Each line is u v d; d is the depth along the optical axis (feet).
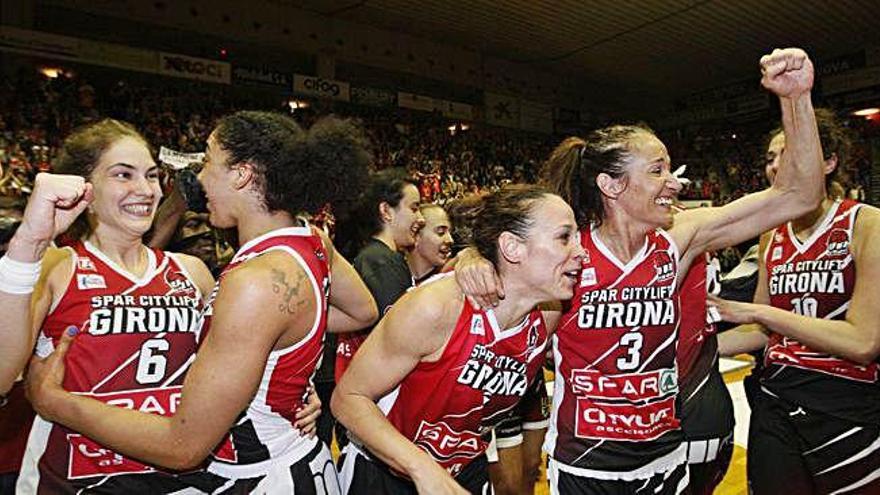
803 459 6.95
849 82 49.90
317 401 5.21
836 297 6.73
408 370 4.92
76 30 38.96
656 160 5.56
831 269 6.75
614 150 5.63
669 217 5.66
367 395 4.97
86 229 5.27
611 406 5.91
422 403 5.13
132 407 4.98
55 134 35.55
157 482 5.02
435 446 5.35
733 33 46.42
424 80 53.01
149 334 5.10
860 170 47.88
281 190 4.71
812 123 5.61
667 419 6.07
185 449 4.24
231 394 4.16
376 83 51.37
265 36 45.29
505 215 4.92
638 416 5.90
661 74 57.11
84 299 4.96
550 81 59.72
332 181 4.83
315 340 4.75
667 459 6.12
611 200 5.74
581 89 61.57
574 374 5.99
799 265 7.02
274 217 4.84
